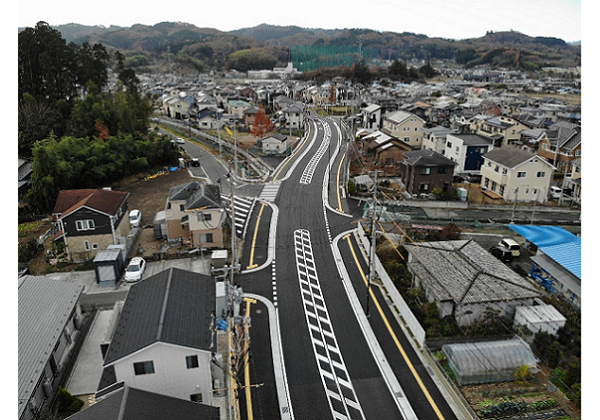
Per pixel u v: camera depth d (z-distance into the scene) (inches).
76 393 682.2
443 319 831.7
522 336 778.2
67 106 2210.9
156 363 599.2
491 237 1296.8
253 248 1219.9
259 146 2469.2
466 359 708.7
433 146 2153.1
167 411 507.8
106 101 2293.3
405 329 860.6
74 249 1138.0
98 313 911.0
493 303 812.6
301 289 1008.9
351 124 2797.7
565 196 1663.4
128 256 1163.3
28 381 613.0
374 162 2078.0
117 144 1919.3
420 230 1277.1
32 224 1419.8
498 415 635.5
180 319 653.9
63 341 769.6
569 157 1850.4
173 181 1894.7
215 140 2659.9
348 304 949.8
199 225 1182.9
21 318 722.8
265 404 670.5
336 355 784.9
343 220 1429.6
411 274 1024.2
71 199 1268.5
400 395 689.6
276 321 884.6
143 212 1517.0
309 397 684.7
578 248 1019.9
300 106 3063.5
